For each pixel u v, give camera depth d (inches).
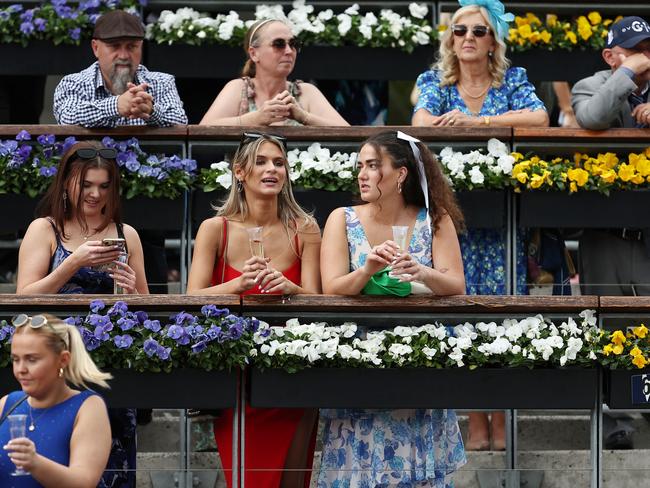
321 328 430.0
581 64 613.9
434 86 553.0
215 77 600.7
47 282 430.6
